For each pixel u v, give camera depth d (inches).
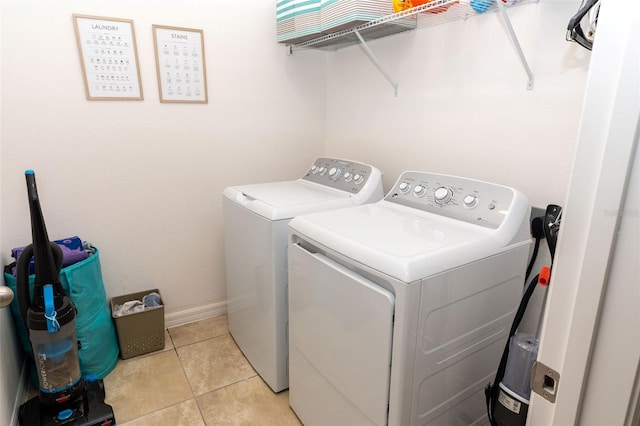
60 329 56.3
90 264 69.2
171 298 90.5
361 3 64.1
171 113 81.0
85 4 69.0
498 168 61.0
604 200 18.5
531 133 55.7
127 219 81.4
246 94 88.4
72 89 70.9
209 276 94.0
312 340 54.6
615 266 18.6
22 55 66.1
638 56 16.6
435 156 71.6
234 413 65.1
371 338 42.8
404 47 74.8
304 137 99.2
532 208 55.4
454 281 42.9
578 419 21.5
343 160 80.8
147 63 76.5
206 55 82.0
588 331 20.0
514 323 49.6
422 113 73.1
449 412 49.0
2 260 65.2
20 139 68.6
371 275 43.0
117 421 63.0
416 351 41.1
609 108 17.9
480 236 48.0
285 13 80.3
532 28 53.6
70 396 60.5
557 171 53.2
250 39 86.2
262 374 72.6
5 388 56.6
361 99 88.1
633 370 18.7
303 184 83.8
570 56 49.9
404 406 41.9
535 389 23.8
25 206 70.8
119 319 76.6
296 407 63.5
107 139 75.9
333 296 48.1
